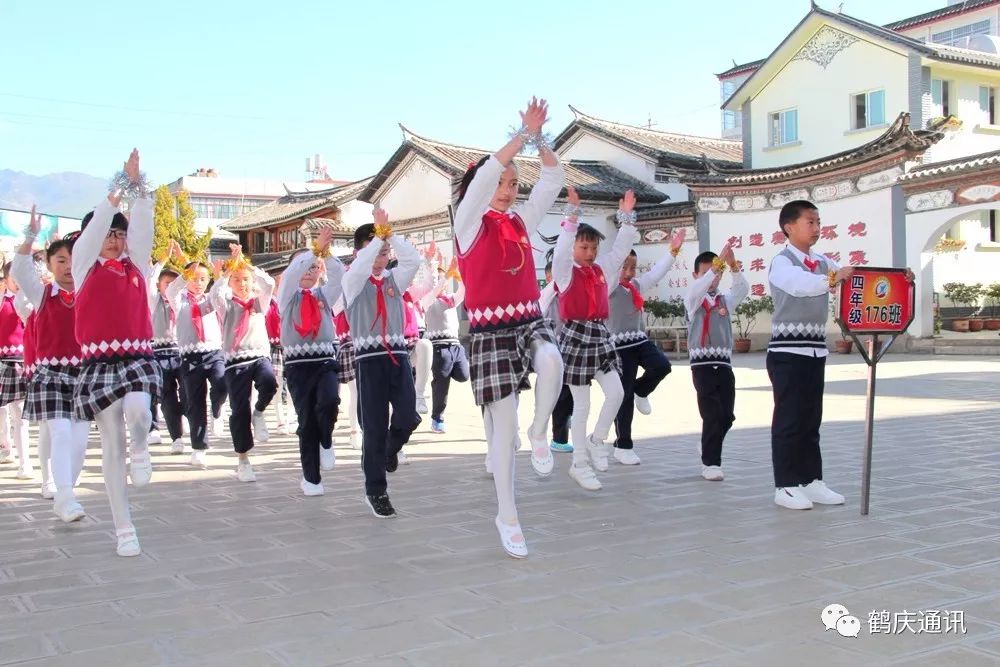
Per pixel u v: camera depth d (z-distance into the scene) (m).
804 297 5.49
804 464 5.63
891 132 19.94
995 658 3.12
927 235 19.95
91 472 7.80
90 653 3.34
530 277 4.71
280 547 4.90
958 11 31.81
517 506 5.83
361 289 5.68
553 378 4.68
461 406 12.92
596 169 29.17
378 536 5.11
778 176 22.89
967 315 22.16
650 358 7.30
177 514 5.87
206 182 46.59
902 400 11.37
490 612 3.71
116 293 4.81
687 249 25.47
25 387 7.25
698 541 4.79
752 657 3.17
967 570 4.12
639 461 7.35
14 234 24.44
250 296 6.97
